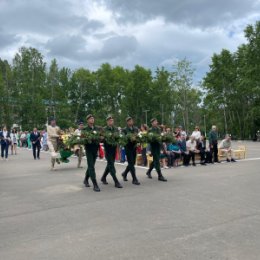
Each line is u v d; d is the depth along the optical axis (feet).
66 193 31.60
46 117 224.33
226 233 19.15
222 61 204.54
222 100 203.31
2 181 39.88
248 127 189.78
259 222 21.12
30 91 225.35
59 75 257.96
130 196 29.37
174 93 214.90
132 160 35.60
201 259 15.69
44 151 90.53
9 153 85.71
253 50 170.50
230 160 57.21
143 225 20.98
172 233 19.33
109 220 22.26
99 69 285.23
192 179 37.76
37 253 17.03
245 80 171.01
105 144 34.17
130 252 16.74
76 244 18.08
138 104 262.26
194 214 23.12
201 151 53.42
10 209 26.14
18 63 229.04
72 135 33.83
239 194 29.19
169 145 50.47
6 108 222.48
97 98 278.26
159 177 37.42
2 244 18.48
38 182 38.40
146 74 262.06
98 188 32.40
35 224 21.95
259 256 15.94
